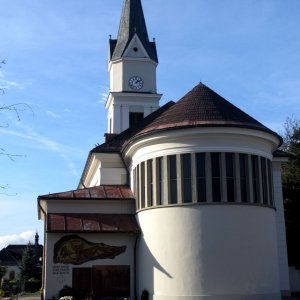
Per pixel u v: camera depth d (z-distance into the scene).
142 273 27.33
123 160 33.72
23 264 79.88
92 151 34.34
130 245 28.59
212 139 26.16
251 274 24.91
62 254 27.61
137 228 28.33
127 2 52.19
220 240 24.92
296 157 46.12
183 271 24.98
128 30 50.78
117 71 49.88
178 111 27.83
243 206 25.61
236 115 27.48
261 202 26.34
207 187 25.56
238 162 26.08
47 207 29.23
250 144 26.69
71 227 27.86
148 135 27.42
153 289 25.95
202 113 27.09
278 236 32.19
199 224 25.22
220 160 25.92
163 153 26.94
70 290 26.77
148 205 27.41
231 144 26.19
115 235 28.55
